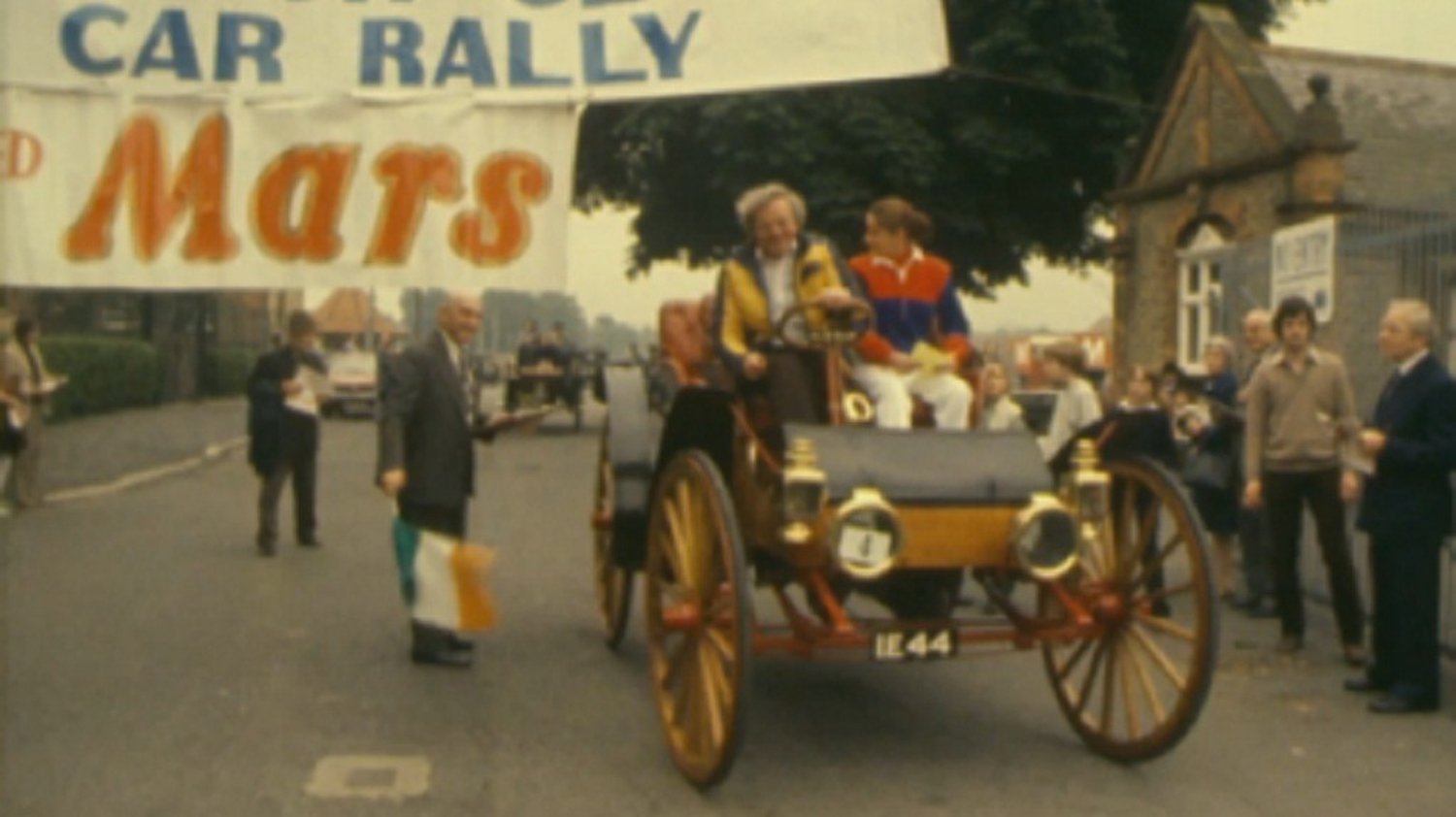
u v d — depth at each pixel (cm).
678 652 659
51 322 3441
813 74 470
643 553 785
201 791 607
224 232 431
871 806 602
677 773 645
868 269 735
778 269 712
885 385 681
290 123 433
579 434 3189
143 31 425
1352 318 1098
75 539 1388
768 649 612
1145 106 2705
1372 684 804
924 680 839
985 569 644
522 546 1363
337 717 732
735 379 696
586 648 909
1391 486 761
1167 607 900
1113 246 2414
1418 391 752
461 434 852
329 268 437
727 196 2659
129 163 425
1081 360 1013
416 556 844
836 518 595
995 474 632
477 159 445
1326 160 1988
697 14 461
